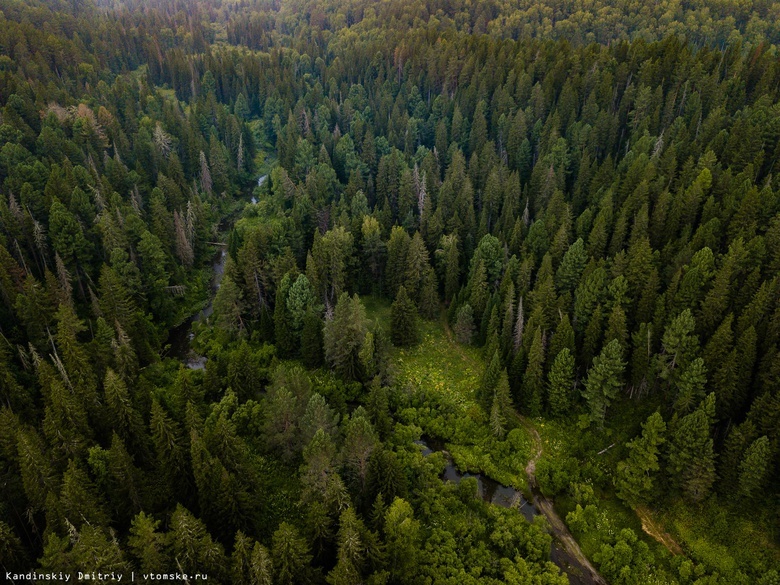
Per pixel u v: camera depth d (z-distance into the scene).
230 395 67.31
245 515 49.66
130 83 180.12
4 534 41.41
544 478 65.12
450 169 121.31
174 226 105.44
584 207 104.19
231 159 150.50
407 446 66.75
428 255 99.38
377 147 141.62
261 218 123.56
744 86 119.00
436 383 80.31
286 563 41.69
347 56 197.75
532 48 159.00
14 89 132.12
